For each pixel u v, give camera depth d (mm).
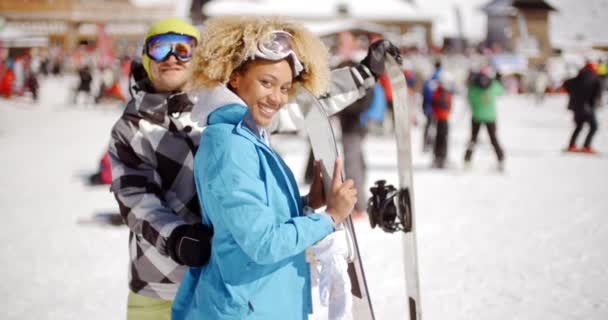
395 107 1956
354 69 2309
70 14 48938
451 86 9523
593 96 10820
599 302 3738
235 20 1688
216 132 1600
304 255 1730
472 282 4168
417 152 11727
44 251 5164
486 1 41938
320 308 3752
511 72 28828
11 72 25422
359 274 1800
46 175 9273
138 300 2113
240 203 1526
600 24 38031
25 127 16766
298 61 1724
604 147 11844
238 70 1694
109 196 7543
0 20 36875
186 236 1736
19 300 4004
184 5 49250
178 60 2086
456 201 6977
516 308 3674
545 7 37875
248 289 1612
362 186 6250
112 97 22953
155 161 2049
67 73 38562
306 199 1898
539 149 11680
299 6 32438
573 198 6984
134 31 49938
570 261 4586
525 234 5410
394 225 1870
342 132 6180
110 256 5016
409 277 1914
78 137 14539
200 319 1666
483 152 11445
